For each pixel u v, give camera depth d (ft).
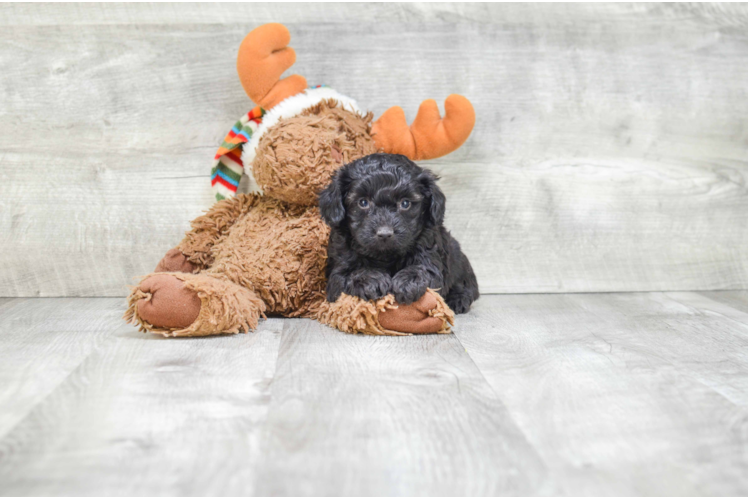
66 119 8.91
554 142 9.48
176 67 8.97
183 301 6.43
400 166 6.81
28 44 8.78
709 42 9.52
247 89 8.14
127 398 4.77
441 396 4.87
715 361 5.91
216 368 5.52
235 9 9.00
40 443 4.00
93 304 8.58
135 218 9.12
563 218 9.57
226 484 3.50
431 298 6.77
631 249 9.64
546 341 6.60
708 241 9.70
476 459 3.84
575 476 3.65
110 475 3.59
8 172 8.91
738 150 9.61
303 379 5.24
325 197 6.92
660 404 4.78
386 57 9.21
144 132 9.02
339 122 7.79
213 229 8.25
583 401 4.82
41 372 5.39
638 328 7.25
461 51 9.27
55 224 9.02
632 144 9.58
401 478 3.59
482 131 9.36
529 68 9.35
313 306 7.66
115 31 8.87
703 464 3.81
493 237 9.52
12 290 9.05
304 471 3.66
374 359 5.86
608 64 9.44
